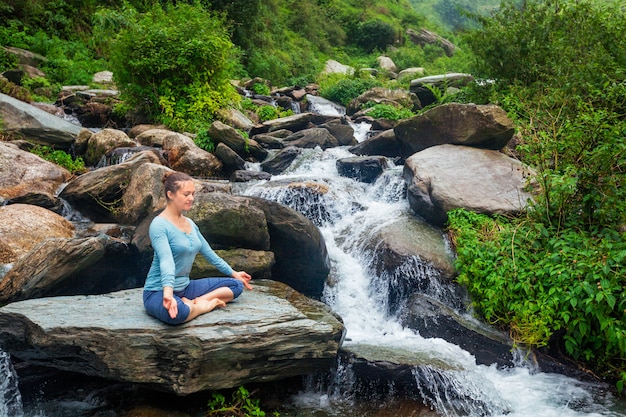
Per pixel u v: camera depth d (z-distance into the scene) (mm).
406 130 9383
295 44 30969
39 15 18781
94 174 7820
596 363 5410
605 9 9367
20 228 6387
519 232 6285
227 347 4145
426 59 35562
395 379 4977
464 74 15500
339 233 7613
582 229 6094
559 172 6344
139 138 10625
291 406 4789
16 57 15258
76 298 4844
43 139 10078
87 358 4156
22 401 4645
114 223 7523
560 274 5477
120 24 17703
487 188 7277
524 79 9875
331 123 12516
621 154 5785
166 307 3984
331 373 5105
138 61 11750
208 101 12070
